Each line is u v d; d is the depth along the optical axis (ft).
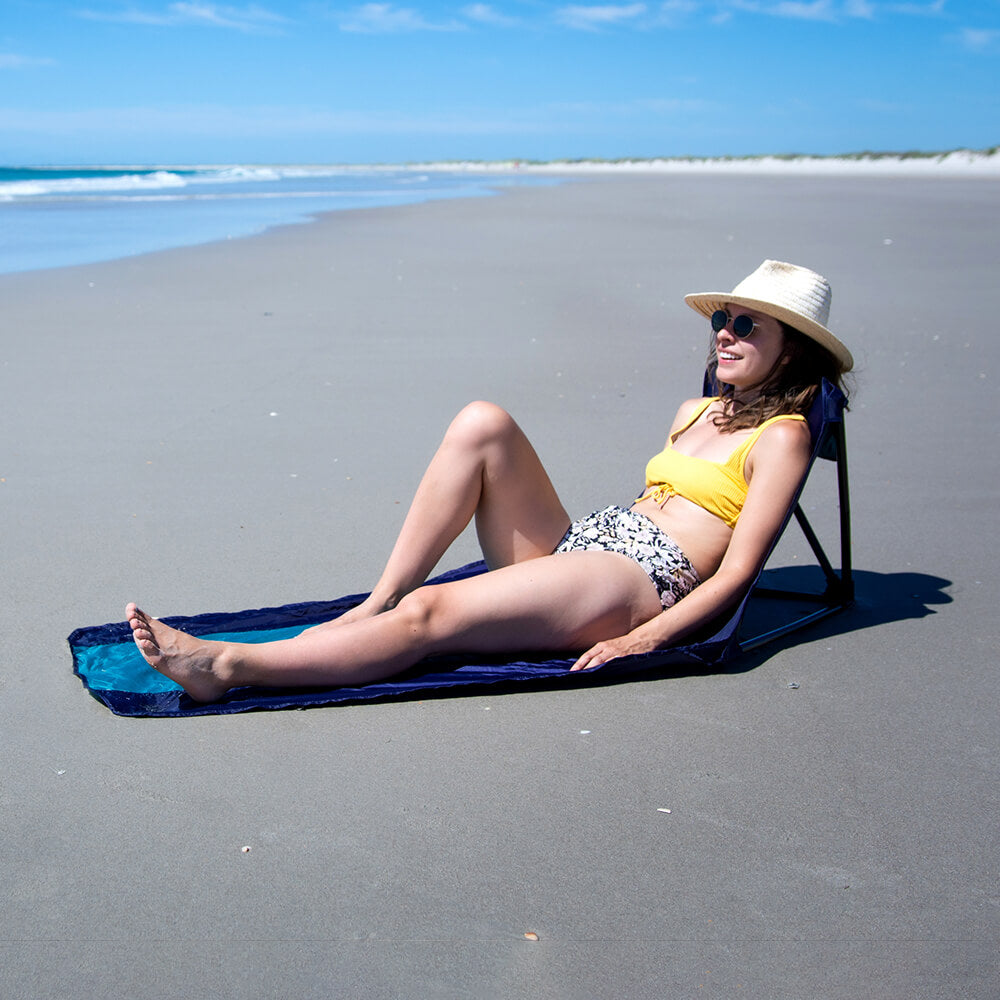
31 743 8.11
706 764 8.01
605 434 18.22
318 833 6.98
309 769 7.80
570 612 9.20
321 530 13.37
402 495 14.80
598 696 9.13
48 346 24.97
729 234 55.36
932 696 9.22
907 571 12.38
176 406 19.63
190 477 15.46
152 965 5.74
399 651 8.89
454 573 11.26
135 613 8.32
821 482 15.74
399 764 7.90
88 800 7.34
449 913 6.22
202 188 126.93
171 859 6.68
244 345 25.52
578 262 43.14
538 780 7.73
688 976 5.75
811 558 12.90
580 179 185.47
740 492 9.79
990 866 6.77
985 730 8.61
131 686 9.04
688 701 9.07
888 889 6.52
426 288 35.50
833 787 7.71
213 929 6.04
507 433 9.47
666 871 6.67
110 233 56.08
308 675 8.77
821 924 6.19
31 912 6.15
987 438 17.88
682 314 30.89
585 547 9.78
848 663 9.91
